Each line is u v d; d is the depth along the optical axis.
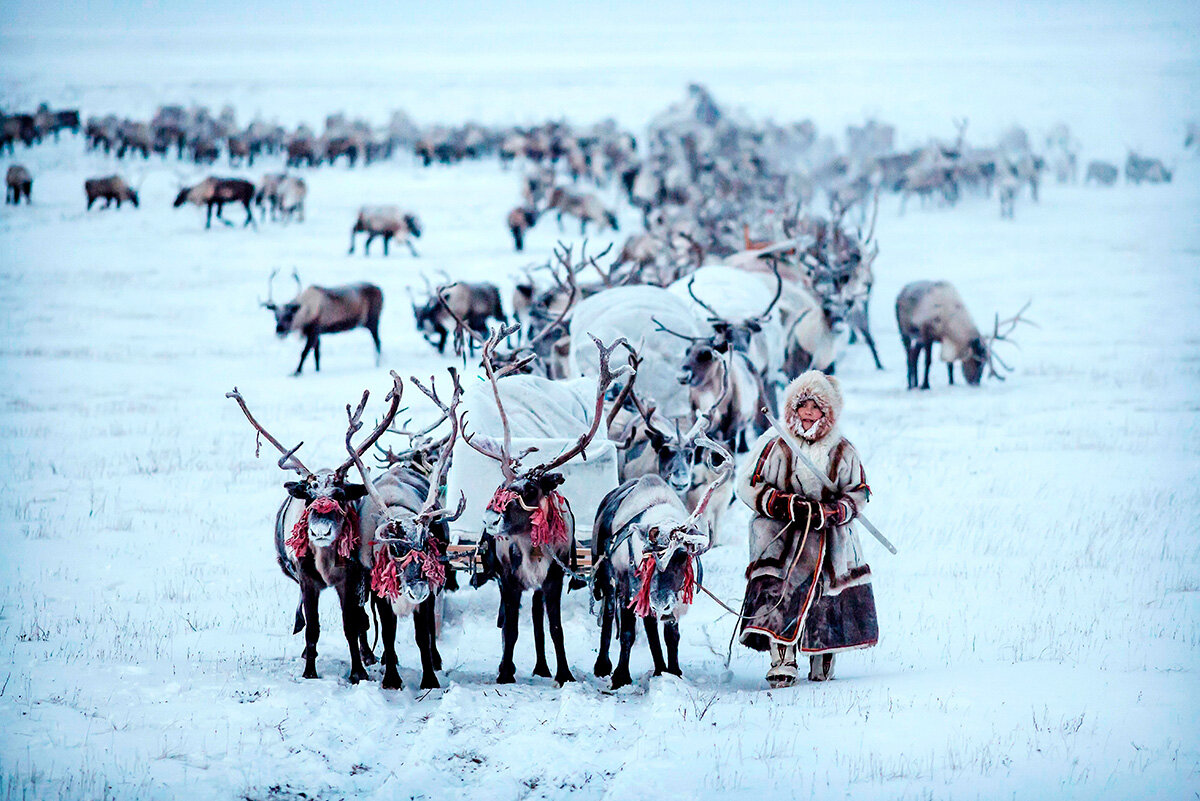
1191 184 143.00
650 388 27.02
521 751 12.97
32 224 99.06
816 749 12.70
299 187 101.94
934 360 53.38
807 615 15.14
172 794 11.79
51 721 13.71
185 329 59.75
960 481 29.77
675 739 13.12
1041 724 13.23
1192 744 12.62
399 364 49.66
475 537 17.23
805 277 48.69
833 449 15.34
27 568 22.36
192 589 21.11
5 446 34.50
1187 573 21.42
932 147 146.75
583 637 18.75
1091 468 31.14
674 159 126.25
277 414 39.12
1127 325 61.03
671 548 14.90
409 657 17.64
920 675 15.65
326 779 12.34
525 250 87.00
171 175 131.62
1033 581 20.95
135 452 33.81
